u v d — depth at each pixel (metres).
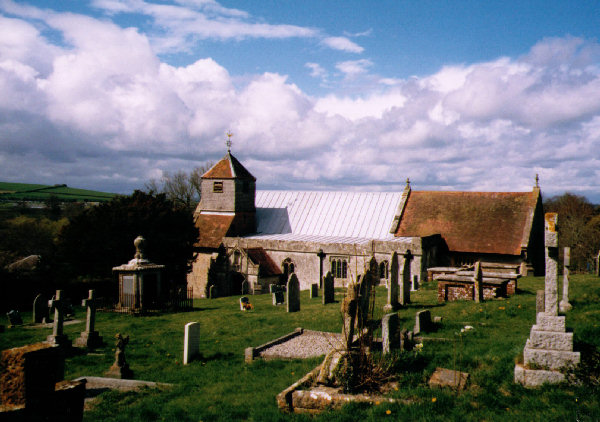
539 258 46.34
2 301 36.84
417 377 10.56
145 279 30.75
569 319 15.30
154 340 21.08
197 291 51.41
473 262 43.38
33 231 64.38
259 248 47.28
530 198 44.72
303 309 26.62
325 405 9.62
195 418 10.16
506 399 9.05
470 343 13.79
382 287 33.84
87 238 39.19
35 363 5.71
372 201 52.69
